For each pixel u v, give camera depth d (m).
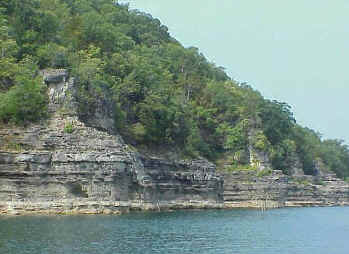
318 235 126.94
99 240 96.44
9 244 88.00
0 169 130.88
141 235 106.81
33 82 143.50
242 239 112.25
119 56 194.62
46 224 111.56
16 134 136.50
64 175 133.62
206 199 181.88
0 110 139.12
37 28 177.00
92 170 134.62
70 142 136.62
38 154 133.25
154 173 165.62
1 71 149.25
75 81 148.25
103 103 157.12
